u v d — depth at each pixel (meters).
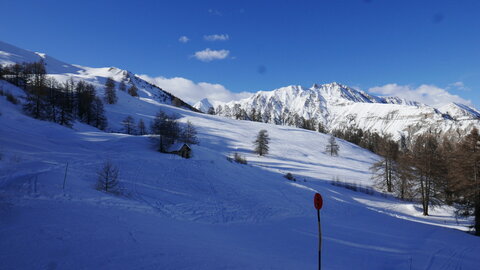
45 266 6.48
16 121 46.69
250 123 138.25
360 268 11.45
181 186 28.73
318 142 113.00
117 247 8.28
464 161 24.59
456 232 19.78
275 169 59.12
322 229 19.41
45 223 9.46
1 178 17.27
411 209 38.66
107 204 15.78
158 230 11.76
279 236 16.66
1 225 8.66
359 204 38.31
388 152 52.72
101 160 31.95
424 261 12.71
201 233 14.17
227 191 30.02
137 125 94.62
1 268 6.11
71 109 79.38
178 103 192.88
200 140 89.94
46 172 20.19
